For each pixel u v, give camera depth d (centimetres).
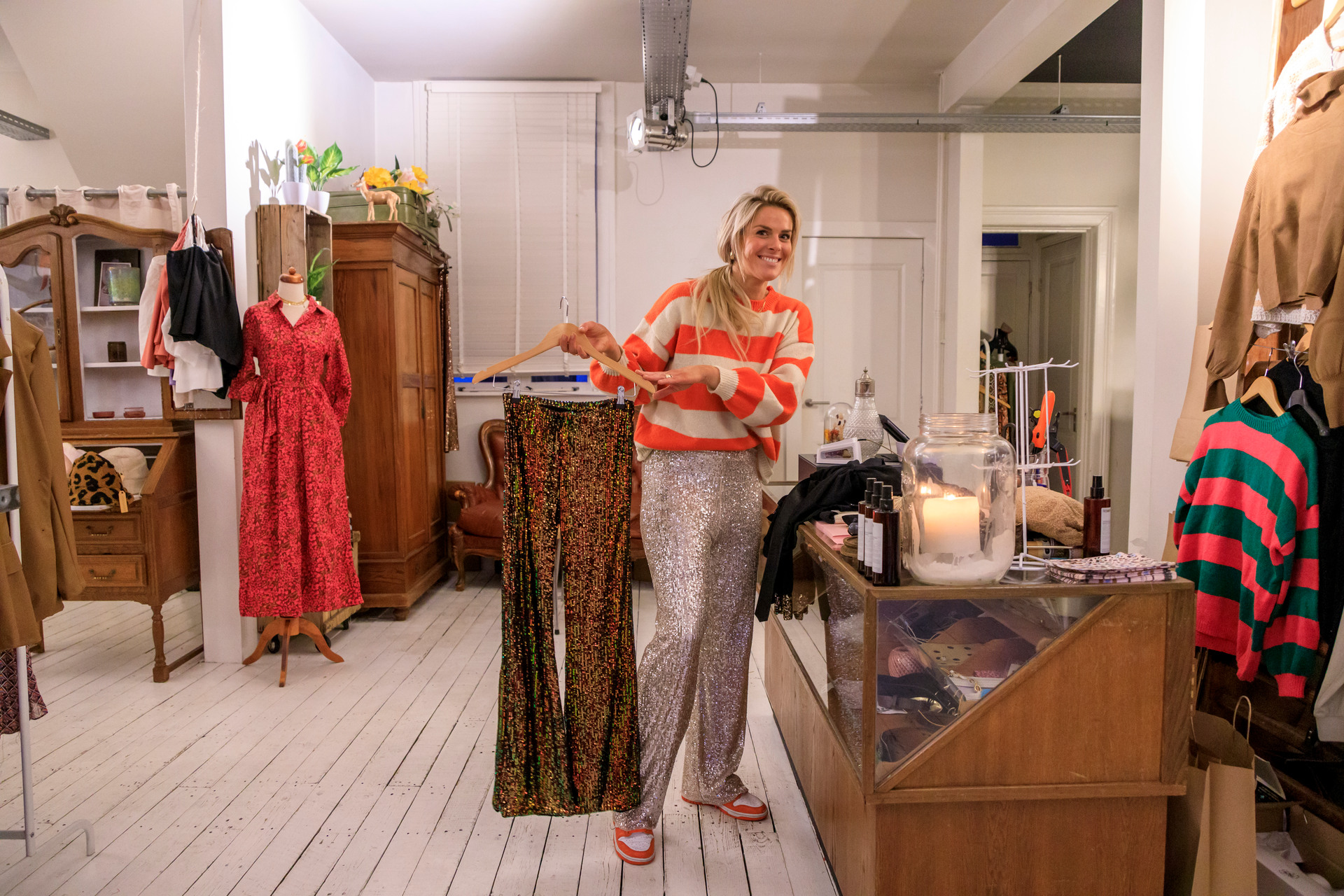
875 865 153
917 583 154
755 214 188
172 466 338
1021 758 153
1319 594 196
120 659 350
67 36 415
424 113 532
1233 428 212
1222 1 269
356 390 405
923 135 549
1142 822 156
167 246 354
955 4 433
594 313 540
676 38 396
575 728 190
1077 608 152
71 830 195
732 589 204
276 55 390
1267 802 188
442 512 493
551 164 534
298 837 207
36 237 361
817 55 505
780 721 264
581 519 187
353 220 423
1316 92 195
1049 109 564
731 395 183
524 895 182
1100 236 569
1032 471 204
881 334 558
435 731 273
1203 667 235
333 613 367
